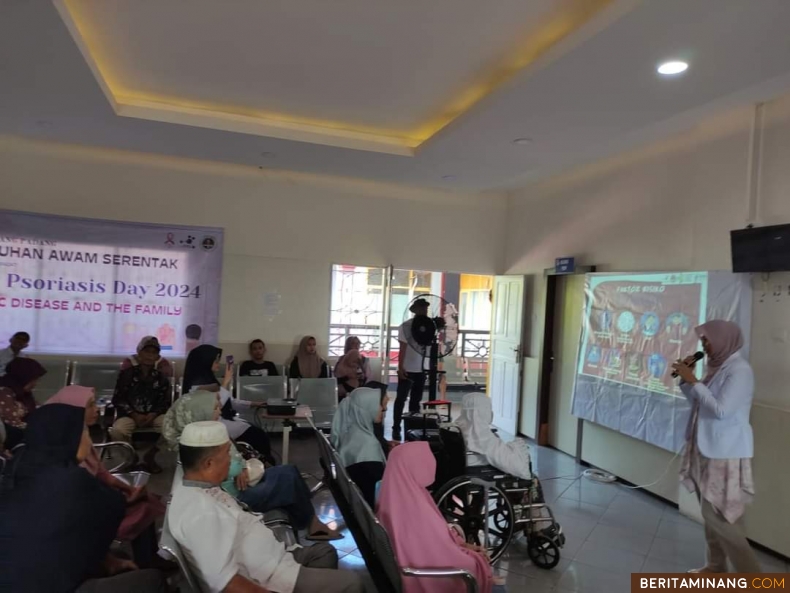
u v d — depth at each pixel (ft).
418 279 34.78
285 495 10.46
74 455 6.63
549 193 21.03
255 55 12.26
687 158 14.75
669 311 14.78
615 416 16.55
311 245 21.88
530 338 21.93
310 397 19.34
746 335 12.60
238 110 16.11
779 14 8.09
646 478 15.83
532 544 11.37
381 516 8.29
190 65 13.08
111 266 19.84
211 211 20.79
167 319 20.47
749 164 12.80
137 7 10.38
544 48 11.18
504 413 22.99
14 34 10.41
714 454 9.86
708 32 8.73
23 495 6.03
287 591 7.27
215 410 10.77
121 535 8.55
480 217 23.91
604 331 17.33
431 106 14.93
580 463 18.58
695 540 12.68
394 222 22.81
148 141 17.61
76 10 10.56
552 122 13.53
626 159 17.06
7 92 13.60
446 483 10.85
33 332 19.17
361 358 21.88
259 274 21.34
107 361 19.89
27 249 19.01
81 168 19.48
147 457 15.55
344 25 10.60
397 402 19.98
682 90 11.19
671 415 14.43
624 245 17.03
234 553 6.84
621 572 11.03
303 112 16.06
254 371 20.36
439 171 19.43
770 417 11.96
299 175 21.68
